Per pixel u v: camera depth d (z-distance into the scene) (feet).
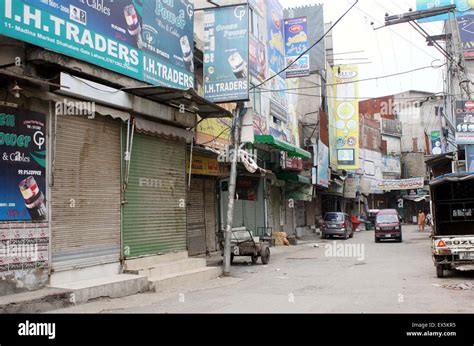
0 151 28.68
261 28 79.92
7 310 25.93
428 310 26.96
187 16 49.55
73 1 32.68
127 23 38.83
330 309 27.55
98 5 35.27
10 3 27.68
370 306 28.48
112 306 29.68
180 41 47.88
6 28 27.35
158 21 43.78
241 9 50.06
